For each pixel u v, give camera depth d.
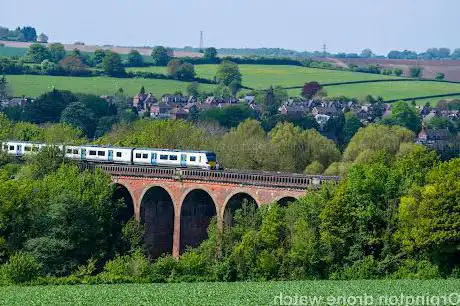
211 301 145.00
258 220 194.38
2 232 195.62
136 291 157.00
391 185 184.75
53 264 190.50
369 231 180.12
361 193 182.62
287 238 185.12
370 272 175.25
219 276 182.00
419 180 188.00
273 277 180.62
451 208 169.00
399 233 176.50
